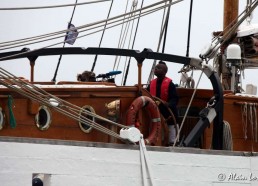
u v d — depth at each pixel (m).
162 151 19.73
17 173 18.02
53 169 18.36
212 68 22.22
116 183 19.09
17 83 18.33
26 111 20.23
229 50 25.70
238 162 21.00
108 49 21.69
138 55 21.38
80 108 18.98
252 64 27.22
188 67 26.03
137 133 19.28
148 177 19.42
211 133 23.16
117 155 19.11
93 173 18.81
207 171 20.45
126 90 21.12
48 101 18.50
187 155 20.11
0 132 20.08
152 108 21.00
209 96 23.70
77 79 23.97
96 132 20.83
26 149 18.09
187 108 22.22
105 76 24.16
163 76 22.59
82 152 18.69
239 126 23.95
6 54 22.22
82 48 21.89
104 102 21.06
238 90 26.11
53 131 20.47
